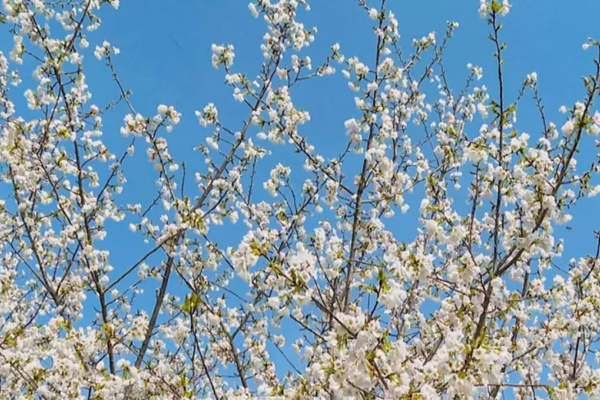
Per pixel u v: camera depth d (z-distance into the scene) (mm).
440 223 4609
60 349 5594
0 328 6539
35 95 6797
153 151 6941
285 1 7660
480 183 5129
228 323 6977
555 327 5895
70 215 7488
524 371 5906
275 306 4246
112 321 7035
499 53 4531
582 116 4223
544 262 5621
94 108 7406
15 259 8094
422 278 4215
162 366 5727
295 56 7375
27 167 6938
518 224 4719
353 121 6633
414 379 3865
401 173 6730
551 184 4320
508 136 4496
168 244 6102
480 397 5945
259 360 7098
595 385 4629
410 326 6203
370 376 3652
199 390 7234
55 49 6602
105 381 5453
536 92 6562
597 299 5816
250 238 4055
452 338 3916
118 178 7492
